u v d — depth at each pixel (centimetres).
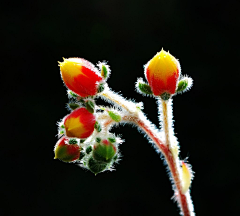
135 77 61
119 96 26
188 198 26
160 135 26
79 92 26
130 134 57
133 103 27
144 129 26
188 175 26
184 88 26
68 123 26
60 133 26
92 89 26
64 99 60
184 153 57
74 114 26
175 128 58
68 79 26
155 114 57
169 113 26
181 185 26
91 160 26
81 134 26
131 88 60
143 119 26
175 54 62
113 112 26
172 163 26
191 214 26
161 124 27
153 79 26
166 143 26
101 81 26
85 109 26
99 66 26
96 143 26
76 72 26
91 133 26
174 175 26
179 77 26
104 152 26
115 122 26
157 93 26
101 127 26
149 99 58
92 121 26
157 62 25
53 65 62
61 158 26
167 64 25
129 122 26
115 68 62
